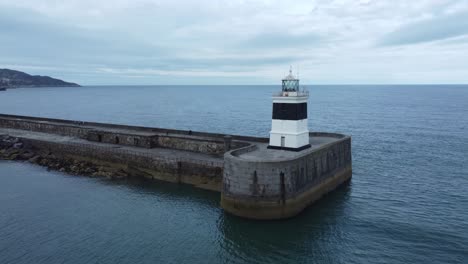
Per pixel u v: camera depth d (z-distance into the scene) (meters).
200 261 23.56
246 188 27.91
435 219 29.69
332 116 106.25
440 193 36.03
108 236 26.47
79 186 37.19
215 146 41.91
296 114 33.78
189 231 27.45
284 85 34.84
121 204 32.41
